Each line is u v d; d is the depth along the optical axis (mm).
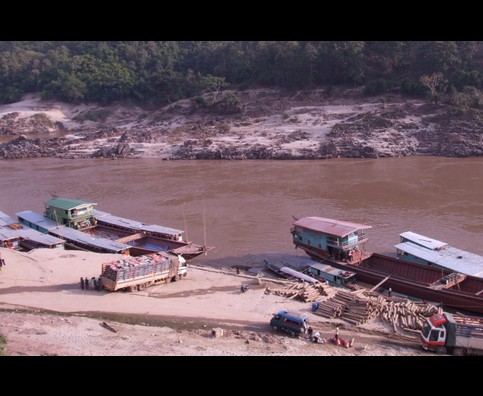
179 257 49031
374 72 156875
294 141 126062
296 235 58094
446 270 49781
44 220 71500
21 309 39812
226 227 71188
